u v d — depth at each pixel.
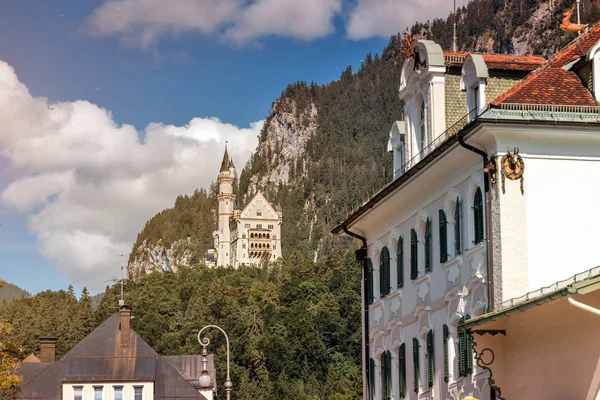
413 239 42.38
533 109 33.59
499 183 33.22
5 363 45.69
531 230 33.03
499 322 27.52
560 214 33.22
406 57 43.50
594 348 23.28
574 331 24.11
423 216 41.12
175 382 75.44
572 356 24.23
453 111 40.53
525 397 26.62
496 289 33.12
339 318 191.00
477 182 35.28
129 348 76.25
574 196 33.31
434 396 39.50
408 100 43.59
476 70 37.44
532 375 26.20
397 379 44.72
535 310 25.28
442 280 38.78
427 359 40.62
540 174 33.31
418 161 41.09
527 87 34.69
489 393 34.03
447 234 38.41
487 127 32.62
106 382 74.19
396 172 45.12
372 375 48.06
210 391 78.00
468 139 33.84
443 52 41.59
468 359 35.72
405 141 43.88
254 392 169.12
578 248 33.12
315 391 171.38
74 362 75.31
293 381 175.62
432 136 40.31
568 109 33.56
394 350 44.94
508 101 33.97
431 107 40.53
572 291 22.62
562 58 36.91
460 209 37.00
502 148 33.25
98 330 77.81
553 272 32.91
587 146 33.53
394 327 44.81
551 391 25.19
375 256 48.31
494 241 33.31
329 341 187.75
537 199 33.19
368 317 48.81
